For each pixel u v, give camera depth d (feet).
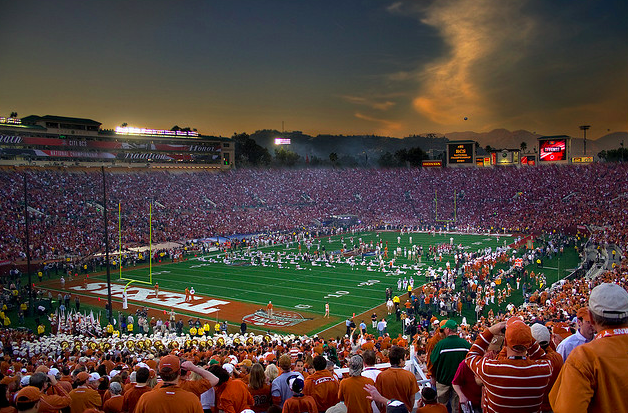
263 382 24.77
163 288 130.52
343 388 19.99
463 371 17.13
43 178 210.59
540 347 15.64
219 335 79.92
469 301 107.55
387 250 178.81
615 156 375.86
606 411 9.98
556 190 268.62
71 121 238.89
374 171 339.77
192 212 233.96
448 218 266.36
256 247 198.39
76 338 77.97
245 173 303.68
